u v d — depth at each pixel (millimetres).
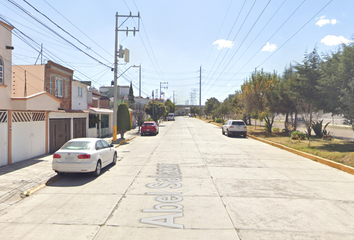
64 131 17453
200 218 5773
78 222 5547
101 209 6336
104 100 38844
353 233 5074
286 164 12531
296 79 21469
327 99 16484
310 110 20391
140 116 33875
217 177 9773
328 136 22625
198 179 9453
